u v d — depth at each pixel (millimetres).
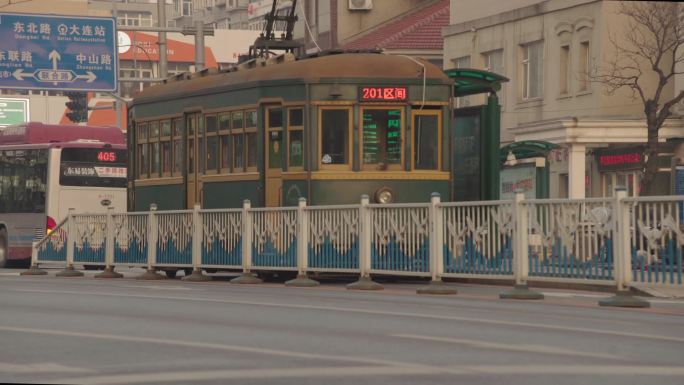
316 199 93062
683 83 163875
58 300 71188
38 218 150125
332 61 94375
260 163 96375
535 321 56938
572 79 176250
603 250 68500
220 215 94625
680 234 64188
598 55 170000
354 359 42625
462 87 102375
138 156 115562
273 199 95875
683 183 144000
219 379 37969
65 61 170875
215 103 102312
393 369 40062
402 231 80562
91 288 84938
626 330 53188
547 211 71688
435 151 94938
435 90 94688
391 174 93750
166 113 110000
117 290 81812
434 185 94562
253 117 97438
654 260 65812
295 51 110312
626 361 42375
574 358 43062
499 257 74562
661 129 162375
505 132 192000
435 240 78375
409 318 58094
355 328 53281
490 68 197000
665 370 40031
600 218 68625
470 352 44656
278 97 95125
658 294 81500
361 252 83062
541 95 184125
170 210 100312
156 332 51875
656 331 52906
